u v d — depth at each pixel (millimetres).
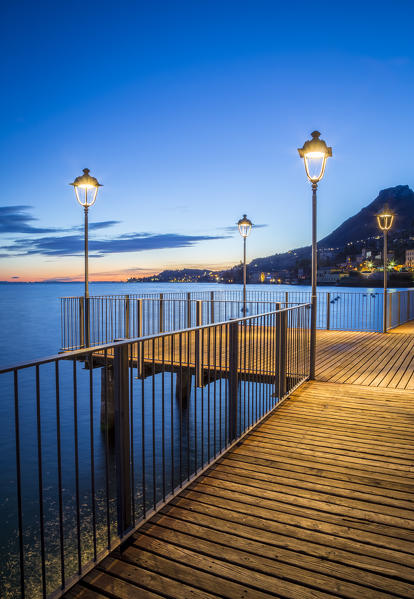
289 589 2162
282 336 5629
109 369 9969
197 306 10898
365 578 2242
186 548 2500
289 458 3814
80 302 10914
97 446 9336
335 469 3588
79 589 2170
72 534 5875
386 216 12742
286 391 6004
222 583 2203
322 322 26000
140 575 2268
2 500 6953
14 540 5773
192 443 9055
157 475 7484
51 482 7625
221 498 3098
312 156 6293
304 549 2490
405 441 4223
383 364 8086
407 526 2738
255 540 2578
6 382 15219
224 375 7051
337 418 4934
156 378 14242
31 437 9875
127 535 2545
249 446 4102
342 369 7645
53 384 15016
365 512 2908
